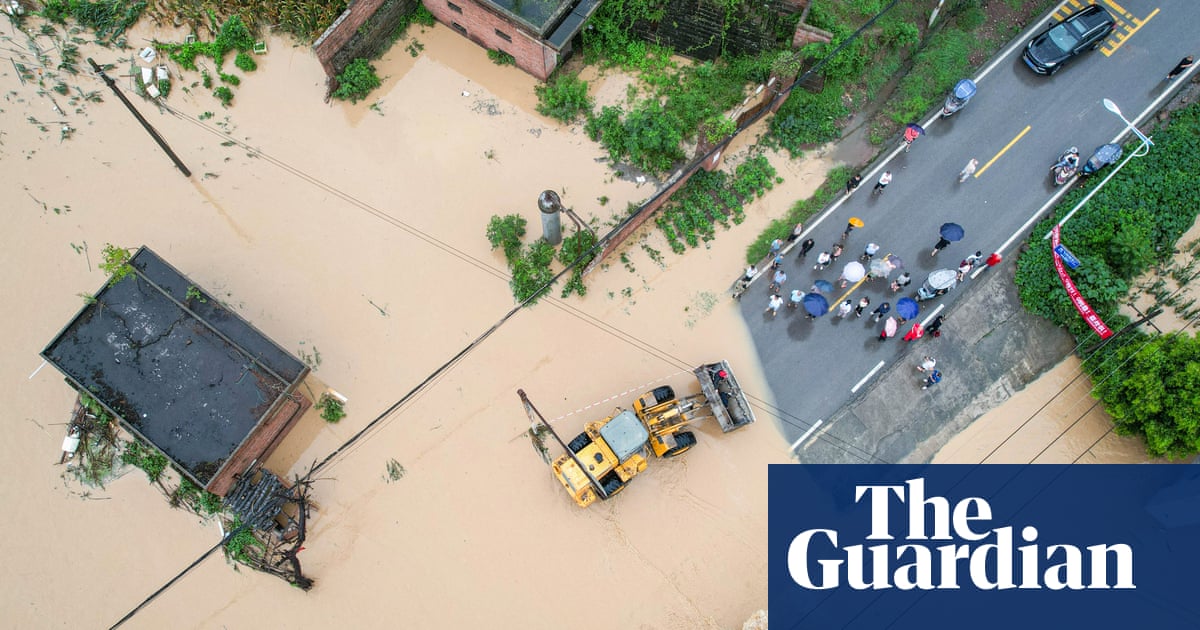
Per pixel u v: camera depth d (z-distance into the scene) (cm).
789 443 2616
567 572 2458
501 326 2727
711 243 2858
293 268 2795
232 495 2405
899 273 2814
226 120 3022
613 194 2919
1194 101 3003
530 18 2836
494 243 2766
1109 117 3003
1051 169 2934
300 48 3155
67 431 2564
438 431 2600
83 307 2505
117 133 2991
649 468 2569
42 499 2502
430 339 2708
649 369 2688
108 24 3167
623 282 2794
